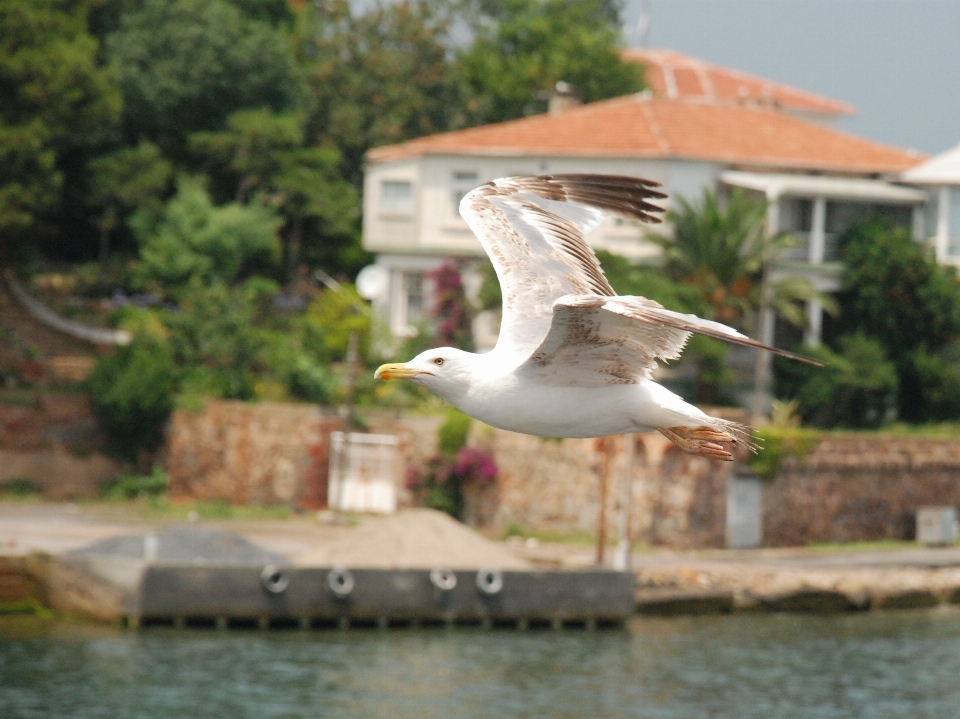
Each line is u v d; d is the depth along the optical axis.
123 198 50.50
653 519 35.75
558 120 49.22
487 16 74.19
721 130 48.97
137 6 54.00
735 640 28.88
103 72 45.97
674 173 45.72
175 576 27.28
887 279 45.16
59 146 48.84
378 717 21.33
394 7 64.25
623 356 8.28
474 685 23.77
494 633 28.45
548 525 36.69
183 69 52.66
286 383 41.97
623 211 9.00
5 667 23.67
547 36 69.69
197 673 23.73
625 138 47.03
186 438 40.75
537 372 8.41
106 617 27.44
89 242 54.06
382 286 44.12
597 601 29.70
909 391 45.28
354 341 39.47
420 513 30.56
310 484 39.38
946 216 48.72
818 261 46.28
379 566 28.92
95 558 27.78
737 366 43.19
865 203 48.34
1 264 48.47
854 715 22.89
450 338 43.97
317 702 22.17
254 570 27.62
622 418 8.45
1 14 43.88
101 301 48.31
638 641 28.31
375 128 60.91
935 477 41.66
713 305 41.09
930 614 33.38
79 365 42.97
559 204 9.11
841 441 38.94
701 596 31.59
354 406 40.97
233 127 53.56
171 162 54.28
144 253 48.38
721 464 36.28
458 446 37.81
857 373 43.47
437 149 48.47
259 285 50.12
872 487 40.03
